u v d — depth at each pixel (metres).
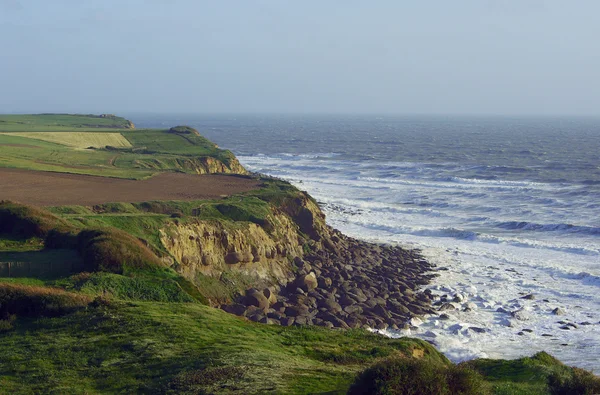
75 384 23.94
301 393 22.28
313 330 33.38
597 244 78.00
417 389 19.48
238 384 22.83
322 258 66.44
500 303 56.00
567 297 57.53
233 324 32.06
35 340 28.81
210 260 53.94
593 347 45.94
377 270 66.25
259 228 61.53
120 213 58.81
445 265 69.44
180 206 64.44
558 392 23.59
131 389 23.19
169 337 28.52
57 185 73.06
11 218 46.97
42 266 39.75
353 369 26.39
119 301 34.03
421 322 51.16
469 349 45.25
